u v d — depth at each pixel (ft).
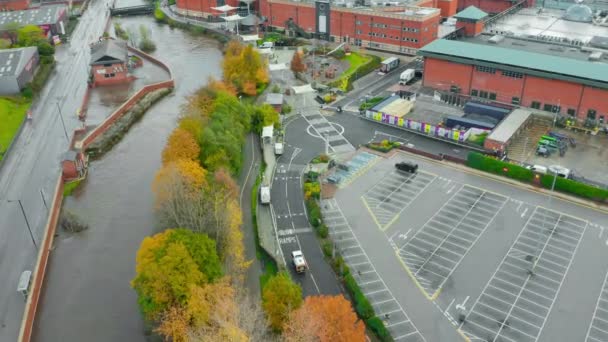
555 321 244.83
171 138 345.51
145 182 379.35
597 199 334.85
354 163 390.83
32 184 372.17
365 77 581.12
